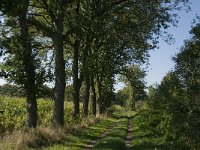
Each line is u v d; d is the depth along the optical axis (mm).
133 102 113938
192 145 19359
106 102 70625
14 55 25453
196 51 19109
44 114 36844
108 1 32844
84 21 30797
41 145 21734
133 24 35000
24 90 25984
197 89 19125
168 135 23766
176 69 19672
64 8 30781
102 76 59219
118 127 39938
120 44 43469
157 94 26359
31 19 31047
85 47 41219
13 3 14258
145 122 32938
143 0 33625
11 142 19328
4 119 28734
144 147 22453
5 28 27062
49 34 32156
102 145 22844
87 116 46969
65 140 25250
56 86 31625
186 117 19281
